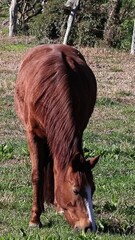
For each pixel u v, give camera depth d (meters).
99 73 28.05
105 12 38.31
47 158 9.24
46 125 8.68
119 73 28.44
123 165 13.20
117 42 38.31
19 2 44.97
